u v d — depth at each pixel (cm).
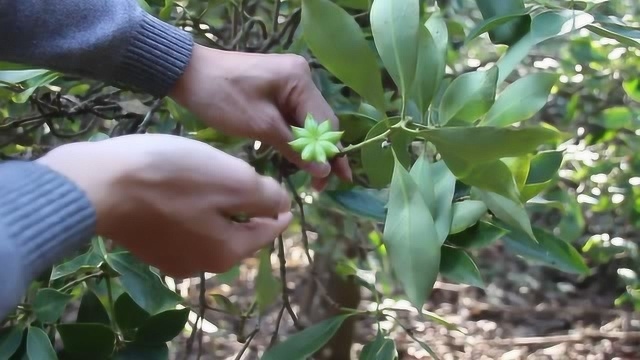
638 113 101
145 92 64
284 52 76
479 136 45
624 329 169
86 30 57
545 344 169
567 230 95
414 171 53
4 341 62
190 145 43
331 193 64
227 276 96
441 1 100
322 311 115
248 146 75
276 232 47
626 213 122
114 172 40
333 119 60
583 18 56
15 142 81
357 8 72
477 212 54
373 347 67
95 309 69
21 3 56
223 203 43
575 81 113
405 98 49
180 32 59
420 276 48
